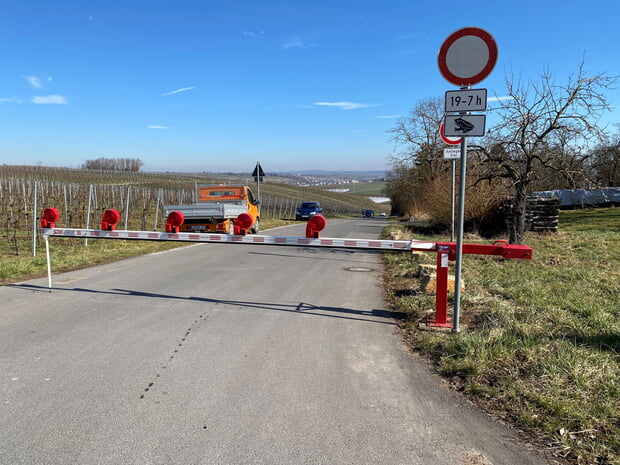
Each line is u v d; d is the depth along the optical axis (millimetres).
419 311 5727
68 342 4590
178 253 11891
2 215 17875
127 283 7656
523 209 10750
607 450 2672
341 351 4430
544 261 9086
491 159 10648
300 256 11500
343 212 62625
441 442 2805
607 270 7969
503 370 3770
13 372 3820
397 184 45156
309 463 2572
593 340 4285
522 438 2855
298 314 5793
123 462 2555
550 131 9961
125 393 3441
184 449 2693
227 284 7695
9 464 2518
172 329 5070
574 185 10375
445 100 4570
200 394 3441
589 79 9203
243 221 5891
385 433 2906
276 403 3307
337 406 3270
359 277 8523
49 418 3045
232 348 4473
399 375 3850
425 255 10164
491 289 6574
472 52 4574
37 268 8750
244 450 2693
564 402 3180
